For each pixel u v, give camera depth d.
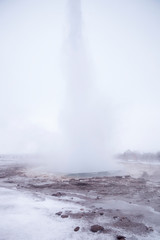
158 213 7.04
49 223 5.81
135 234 5.15
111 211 7.21
